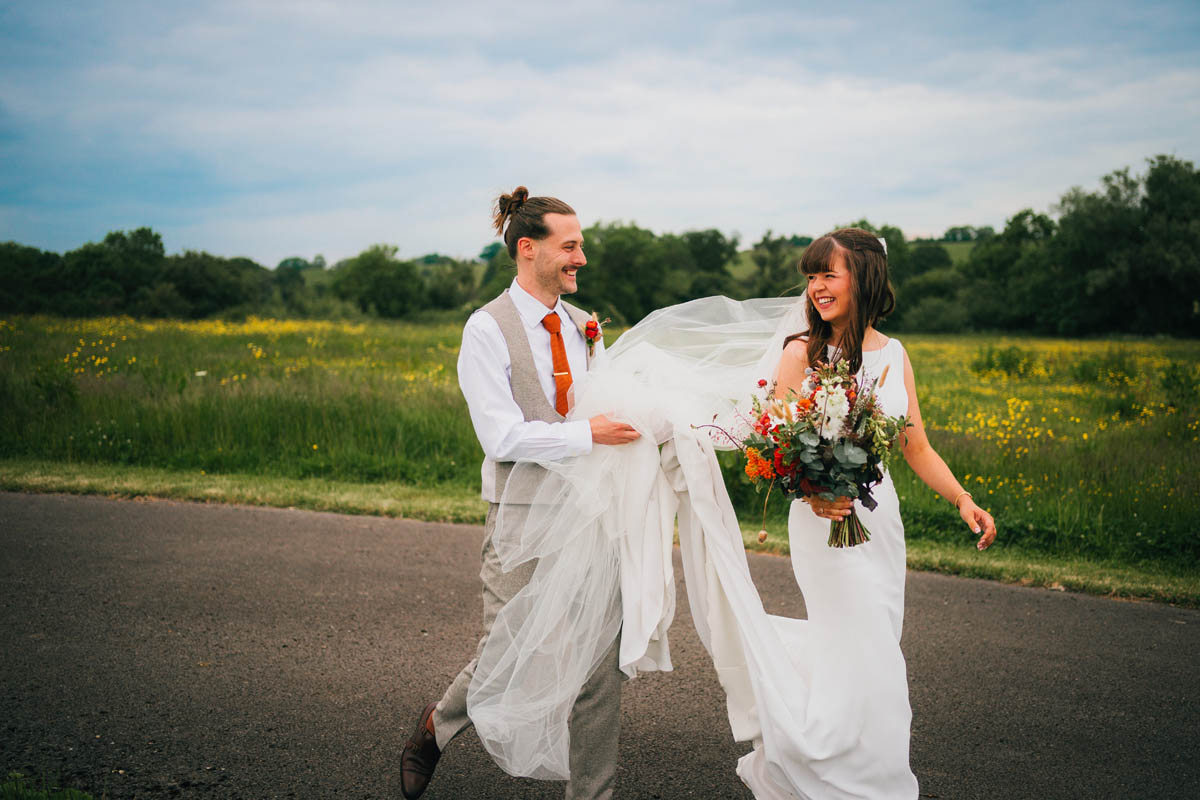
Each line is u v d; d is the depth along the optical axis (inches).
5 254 1818.4
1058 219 2596.0
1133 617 185.3
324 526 239.0
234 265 2185.0
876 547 104.5
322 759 119.6
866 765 98.8
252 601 179.5
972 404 543.8
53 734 122.8
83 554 205.6
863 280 103.9
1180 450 317.1
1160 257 2338.8
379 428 331.6
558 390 108.6
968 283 3112.7
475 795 114.0
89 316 1662.2
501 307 108.0
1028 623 180.1
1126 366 741.3
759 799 106.6
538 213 106.7
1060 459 293.1
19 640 155.9
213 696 136.9
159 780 112.2
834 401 94.8
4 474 280.7
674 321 120.1
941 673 154.6
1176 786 117.4
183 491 267.6
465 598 185.6
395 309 2775.6
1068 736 131.4
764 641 102.9
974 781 118.3
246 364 567.8
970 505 107.1
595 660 103.7
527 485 104.3
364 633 164.7
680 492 111.0
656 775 119.8
